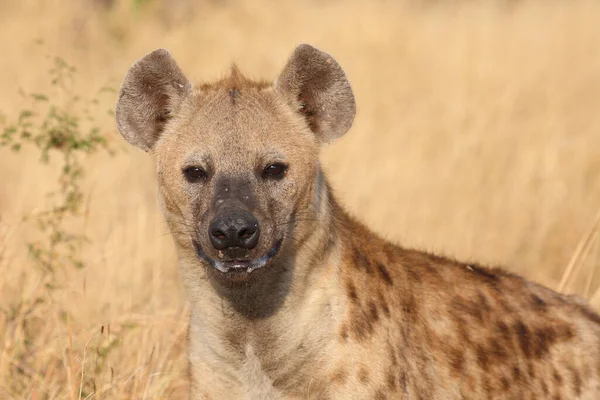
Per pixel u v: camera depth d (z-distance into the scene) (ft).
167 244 41.65
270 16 76.54
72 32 70.44
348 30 71.51
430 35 73.72
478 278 28.66
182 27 73.00
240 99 25.76
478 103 59.52
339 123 26.48
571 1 83.76
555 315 28.81
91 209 43.19
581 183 50.57
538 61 69.15
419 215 47.06
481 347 27.04
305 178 25.31
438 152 54.08
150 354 31.19
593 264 38.24
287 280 24.77
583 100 63.52
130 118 26.61
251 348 25.29
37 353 32.22
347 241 25.99
